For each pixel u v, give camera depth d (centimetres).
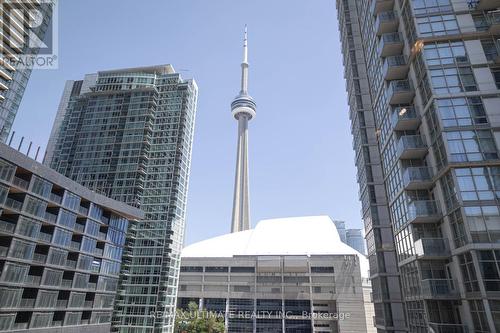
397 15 4219
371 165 5444
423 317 3134
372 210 5128
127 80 10831
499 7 3412
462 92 3167
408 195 3481
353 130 6406
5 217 4650
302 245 13300
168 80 10894
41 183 4978
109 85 10838
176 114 10281
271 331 10056
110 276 6312
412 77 3788
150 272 8406
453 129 3038
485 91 3117
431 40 3444
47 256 4919
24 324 4466
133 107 10362
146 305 8044
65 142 10256
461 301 2788
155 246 8688
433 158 3284
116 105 10488
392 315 4497
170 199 9181
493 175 2822
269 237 14075
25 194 4700
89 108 10606
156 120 10262
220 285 10831
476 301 2588
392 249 4841
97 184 9344
